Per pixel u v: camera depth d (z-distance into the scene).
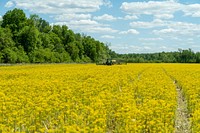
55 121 11.68
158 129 10.92
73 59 136.50
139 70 45.62
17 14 109.31
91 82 24.86
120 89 23.47
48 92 18.38
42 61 106.50
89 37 165.88
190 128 12.26
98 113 12.30
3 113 12.64
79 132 9.84
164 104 13.97
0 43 91.69
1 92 18.12
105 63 77.50
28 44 106.06
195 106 14.97
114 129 12.45
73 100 16.03
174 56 177.25
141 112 12.28
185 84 23.92
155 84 23.31
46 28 146.38
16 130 11.59
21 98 16.34
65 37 146.50
